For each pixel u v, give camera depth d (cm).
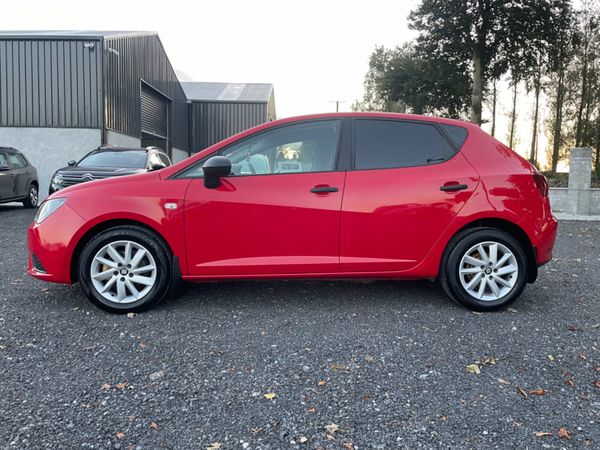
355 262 409
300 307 428
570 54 3047
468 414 260
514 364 319
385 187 410
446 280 419
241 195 405
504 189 416
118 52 1792
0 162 1230
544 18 2831
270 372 306
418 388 287
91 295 404
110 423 249
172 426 247
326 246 409
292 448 231
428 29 3105
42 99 1650
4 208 1362
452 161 421
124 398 273
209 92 3575
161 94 2477
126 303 406
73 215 403
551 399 276
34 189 1391
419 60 3256
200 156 418
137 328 376
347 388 286
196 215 403
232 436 239
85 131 1659
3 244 741
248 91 3638
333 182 410
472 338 361
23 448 227
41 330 370
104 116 1661
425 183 412
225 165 393
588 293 480
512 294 417
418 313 414
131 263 405
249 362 319
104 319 395
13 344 344
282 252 408
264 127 426
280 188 407
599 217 1209
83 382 291
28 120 1652
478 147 429
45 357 324
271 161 418
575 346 348
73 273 414
